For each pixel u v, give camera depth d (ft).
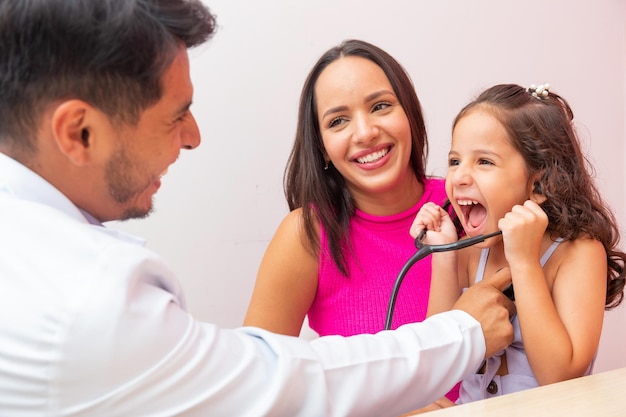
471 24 6.39
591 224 3.36
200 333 2.04
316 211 4.21
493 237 3.35
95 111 2.11
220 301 5.74
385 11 6.01
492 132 3.27
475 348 2.60
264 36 5.57
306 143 4.23
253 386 2.02
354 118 3.94
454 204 3.46
